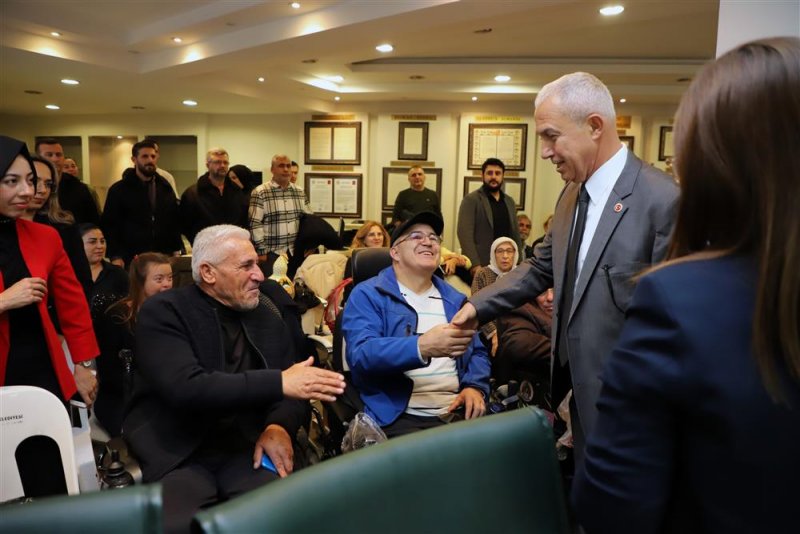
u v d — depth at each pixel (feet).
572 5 11.36
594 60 16.88
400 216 17.93
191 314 5.41
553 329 4.88
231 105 21.84
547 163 21.74
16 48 13.20
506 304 5.40
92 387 6.44
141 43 14.69
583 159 4.34
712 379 1.75
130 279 7.29
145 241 13.79
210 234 5.54
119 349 7.25
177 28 13.47
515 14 11.72
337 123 22.84
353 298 6.35
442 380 6.16
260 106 21.89
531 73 17.57
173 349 5.13
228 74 17.85
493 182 15.19
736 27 6.61
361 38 12.55
